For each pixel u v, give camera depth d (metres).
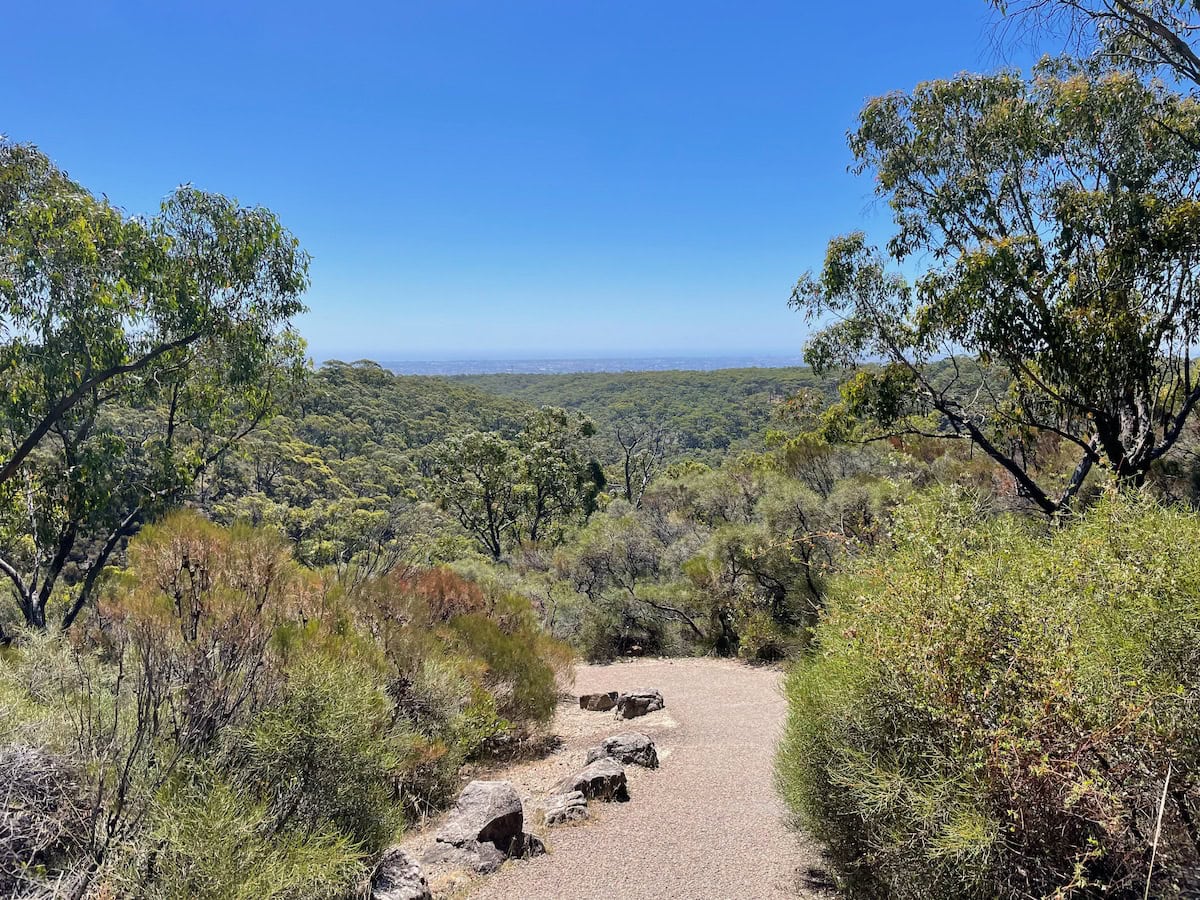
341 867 3.04
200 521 5.61
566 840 4.54
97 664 4.19
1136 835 2.19
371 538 12.45
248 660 3.96
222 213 11.89
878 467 15.45
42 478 11.48
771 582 13.34
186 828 2.66
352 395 86.75
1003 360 10.23
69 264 10.00
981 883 2.34
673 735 7.87
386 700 4.90
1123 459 8.50
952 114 10.90
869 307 11.59
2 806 2.59
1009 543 3.15
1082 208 9.27
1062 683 2.19
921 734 2.65
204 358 12.67
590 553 17.98
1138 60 8.16
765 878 3.74
